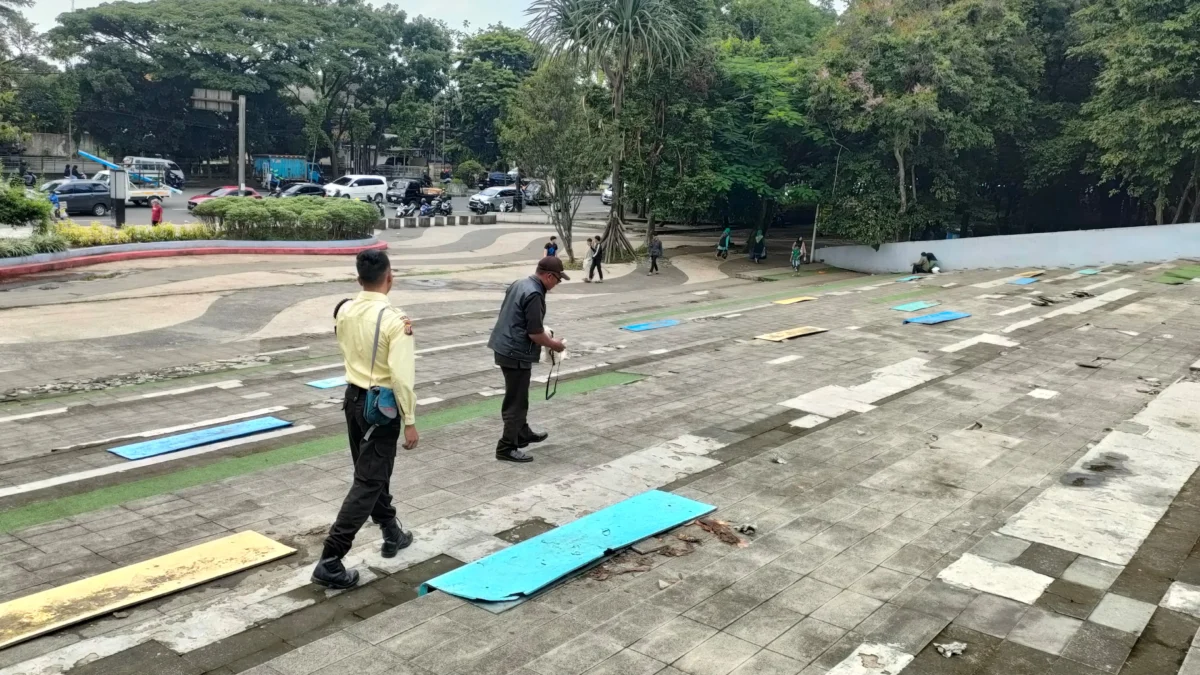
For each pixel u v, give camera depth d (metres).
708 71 30.47
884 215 30.11
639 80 30.39
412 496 6.61
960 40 29.73
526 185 57.94
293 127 65.94
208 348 14.11
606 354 13.01
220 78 58.31
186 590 5.00
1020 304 18.36
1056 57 35.66
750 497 6.55
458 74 73.19
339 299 19.78
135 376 11.73
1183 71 26.27
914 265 28.98
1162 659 4.27
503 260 31.12
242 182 39.81
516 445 7.54
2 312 16.58
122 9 57.62
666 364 12.09
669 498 6.39
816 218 32.09
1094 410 9.38
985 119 31.58
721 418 9.00
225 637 4.47
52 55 43.91
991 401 9.77
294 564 5.39
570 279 26.77
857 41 29.84
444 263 29.47
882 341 13.85
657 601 4.82
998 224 41.84
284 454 7.94
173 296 19.27
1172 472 7.20
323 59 61.94
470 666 4.11
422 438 8.23
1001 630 4.54
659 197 30.23
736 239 41.03
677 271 29.75
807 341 13.93
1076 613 4.74
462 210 55.25
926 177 33.62
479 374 11.80
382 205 49.56
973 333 14.55
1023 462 7.48
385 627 4.48
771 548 5.59
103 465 7.55
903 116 28.48
